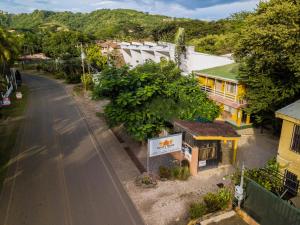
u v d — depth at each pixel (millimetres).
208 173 17625
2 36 37219
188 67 36875
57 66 62312
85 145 22000
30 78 58500
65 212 13617
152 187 15773
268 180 13570
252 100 23344
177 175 16703
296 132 13883
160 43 46344
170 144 17031
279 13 17859
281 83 21609
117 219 13109
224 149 21422
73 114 30953
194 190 15586
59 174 17328
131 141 22797
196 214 12727
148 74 22344
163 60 31641
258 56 20312
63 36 70500
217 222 12102
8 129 25578
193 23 78500
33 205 14148
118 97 20672
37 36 90875
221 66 32406
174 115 21172
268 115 23594
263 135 25000
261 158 20109
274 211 11367
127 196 14992
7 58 36969
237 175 14461
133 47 49625
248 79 23172
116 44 63031
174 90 22328
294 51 17672
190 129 17797
